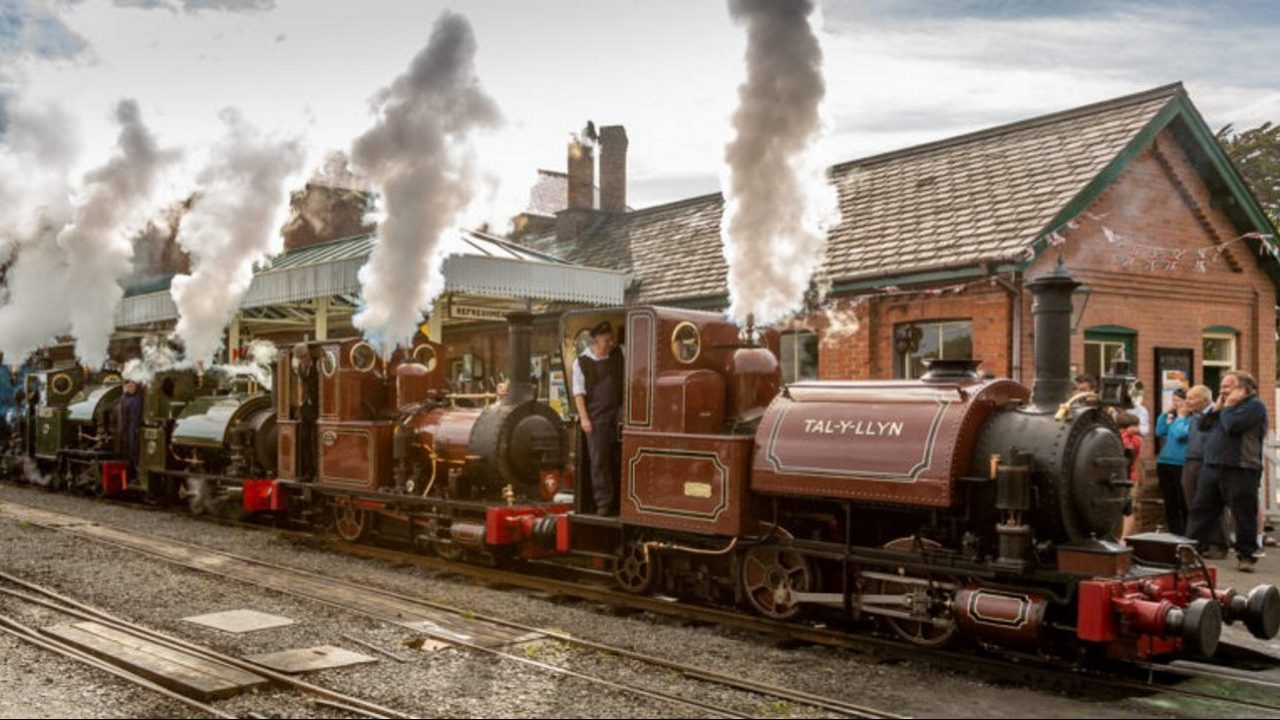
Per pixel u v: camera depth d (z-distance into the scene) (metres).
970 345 14.45
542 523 10.77
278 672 7.05
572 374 10.41
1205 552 11.52
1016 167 15.84
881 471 7.87
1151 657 7.29
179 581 10.20
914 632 8.12
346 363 13.21
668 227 21.56
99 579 10.26
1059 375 7.66
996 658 7.64
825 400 8.60
